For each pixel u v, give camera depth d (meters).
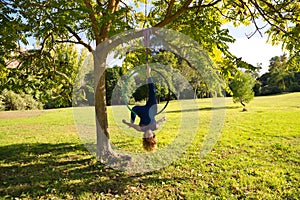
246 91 18.39
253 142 7.93
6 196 4.19
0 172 5.50
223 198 3.95
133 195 4.21
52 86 6.59
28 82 6.10
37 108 28.66
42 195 4.26
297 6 5.23
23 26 4.77
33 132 11.66
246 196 4.01
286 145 7.37
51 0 4.58
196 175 5.03
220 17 6.74
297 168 5.33
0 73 5.84
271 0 5.79
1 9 4.75
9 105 26.78
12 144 8.73
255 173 5.01
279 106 20.48
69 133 11.06
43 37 6.11
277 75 38.03
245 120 13.07
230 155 6.45
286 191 4.16
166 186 4.55
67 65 7.02
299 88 37.69
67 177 5.07
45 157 6.70
